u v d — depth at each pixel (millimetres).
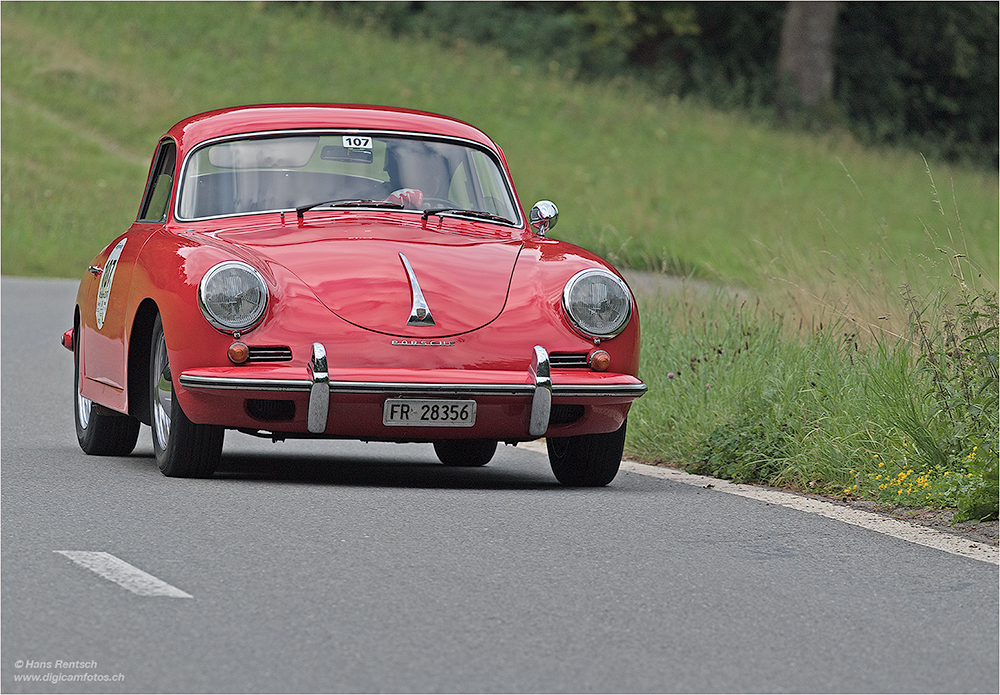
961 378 22078
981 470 19375
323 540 16641
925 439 21328
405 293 20062
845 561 16281
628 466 24375
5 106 113875
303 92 125750
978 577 15594
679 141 121312
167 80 125562
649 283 37156
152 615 13203
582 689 11320
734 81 151000
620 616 13547
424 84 129750
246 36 137375
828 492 21578
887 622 13594
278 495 19719
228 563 15352
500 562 15719
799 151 120688
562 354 20469
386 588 14391
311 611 13445
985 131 156500
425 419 19812
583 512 19047
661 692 11297
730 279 37531
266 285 19875
